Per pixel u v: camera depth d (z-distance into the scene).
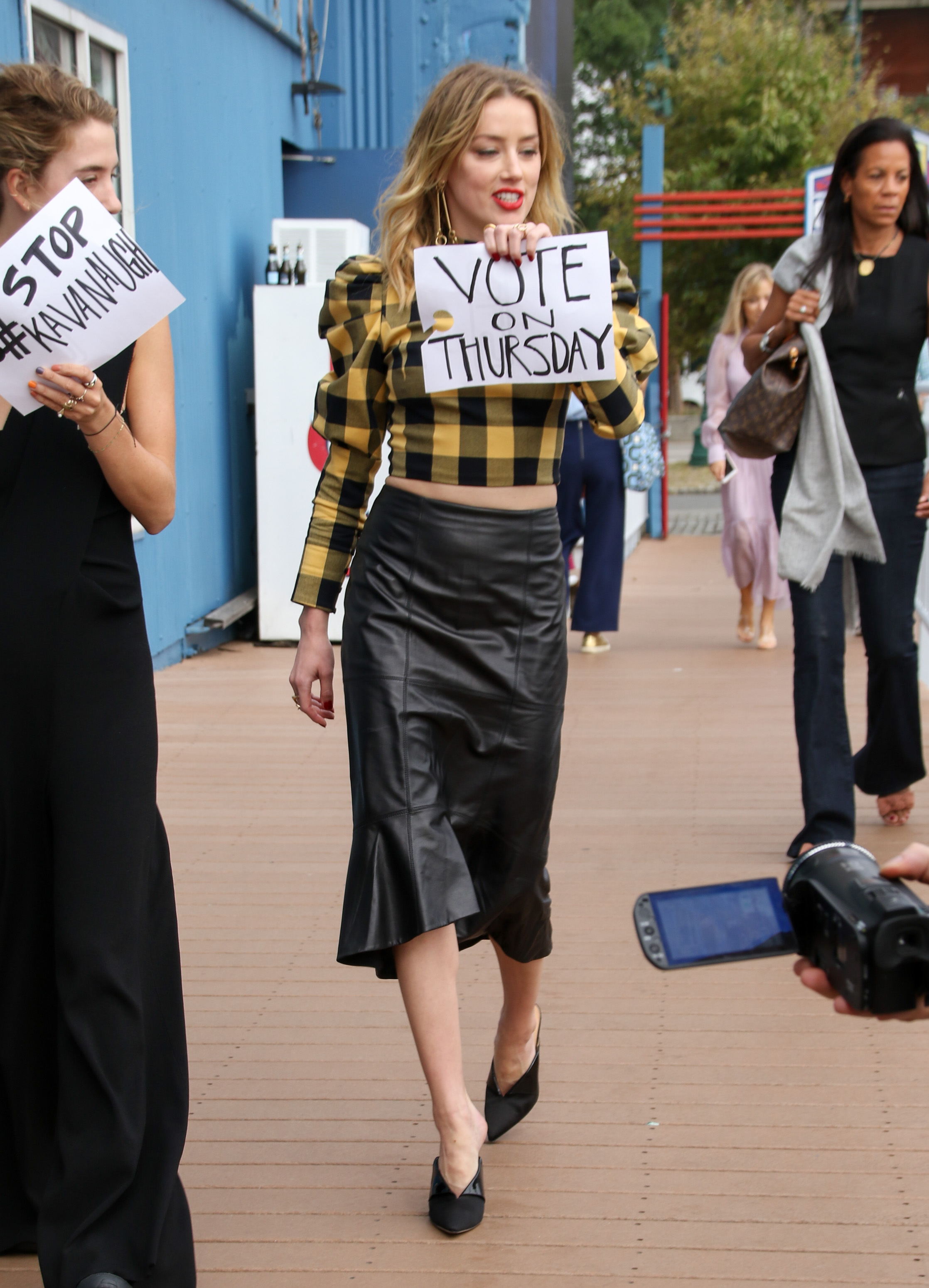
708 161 23.89
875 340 4.34
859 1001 1.23
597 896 4.33
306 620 2.85
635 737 6.48
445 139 2.60
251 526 9.91
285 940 4.03
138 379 2.38
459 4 11.24
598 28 41.06
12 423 2.27
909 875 1.34
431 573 2.57
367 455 2.79
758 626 9.79
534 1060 2.90
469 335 2.55
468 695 2.58
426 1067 2.57
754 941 1.34
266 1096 3.09
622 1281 2.41
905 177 4.25
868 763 4.89
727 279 24.33
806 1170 2.76
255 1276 2.44
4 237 2.30
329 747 6.38
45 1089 2.41
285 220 9.69
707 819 5.16
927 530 4.62
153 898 2.37
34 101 2.23
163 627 8.22
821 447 4.38
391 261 2.66
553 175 2.75
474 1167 2.58
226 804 5.45
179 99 8.33
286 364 9.01
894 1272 2.43
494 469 2.59
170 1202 2.28
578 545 12.18
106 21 7.21
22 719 2.25
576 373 2.55
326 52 11.25
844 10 37.34
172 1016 2.38
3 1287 2.38
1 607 2.23
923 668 7.46
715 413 8.68
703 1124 2.95
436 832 2.50
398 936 2.47
